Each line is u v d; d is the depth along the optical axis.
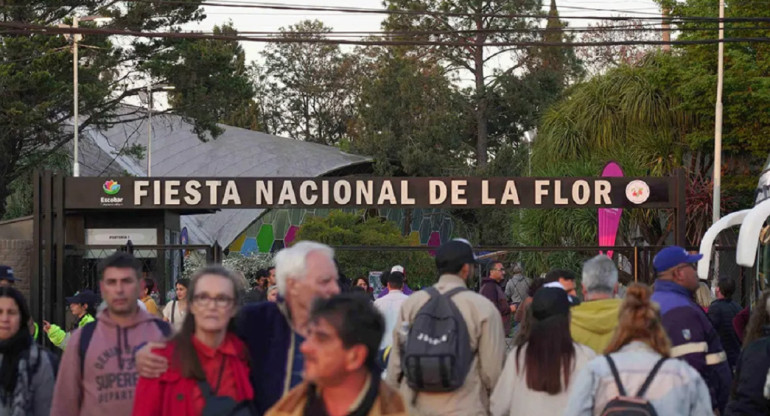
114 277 5.68
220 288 4.81
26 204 39.81
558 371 6.01
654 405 5.05
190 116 37.97
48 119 35.09
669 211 25.14
